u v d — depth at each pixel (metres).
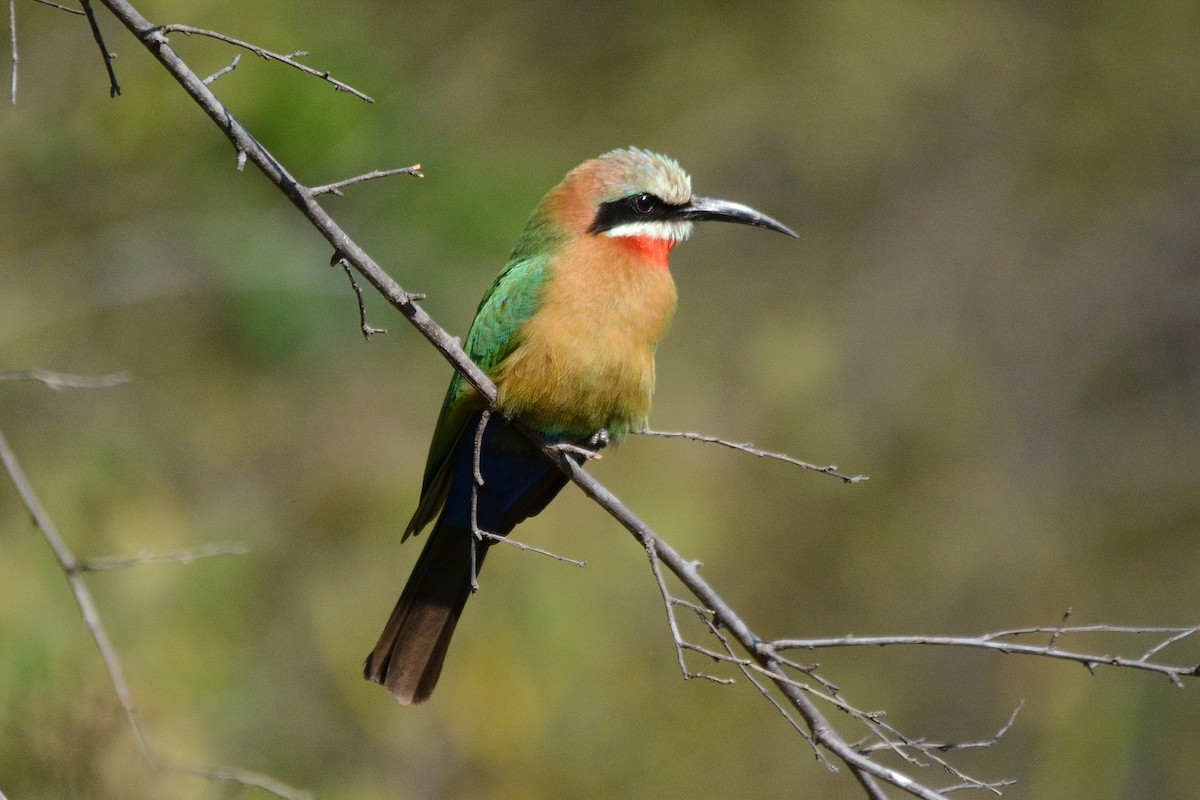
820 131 17.83
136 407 12.61
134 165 12.66
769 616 16.33
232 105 11.77
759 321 17.72
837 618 16.48
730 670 14.21
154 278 12.48
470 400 7.65
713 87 17.19
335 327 12.33
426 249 12.44
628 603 13.88
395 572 12.66
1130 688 15.72
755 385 17.34
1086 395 18.02
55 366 12.71
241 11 12.11
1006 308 18.31
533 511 8.22
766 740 14.19
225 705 11.16
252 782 6.83
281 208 12.51
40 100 12.52
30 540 11.06
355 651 12.27
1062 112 18.62
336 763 11.86
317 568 12.56
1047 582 17.03
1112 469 17.73
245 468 12.71
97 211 12.68
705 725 13.99
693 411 16.86
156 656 10.98
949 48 18.06
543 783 12.52
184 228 12.54
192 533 12.07
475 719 12.23
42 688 9.32
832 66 17.78
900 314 18.06
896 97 18.12
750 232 17.97
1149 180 18.56
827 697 5.88
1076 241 18.61
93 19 5.73
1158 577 17.23
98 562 6.59
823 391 17.58
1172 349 18.14
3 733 9.02
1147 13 18.52
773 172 18.06
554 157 15.49
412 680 7.70
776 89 17.62
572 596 13.27
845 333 17.91
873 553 16.86
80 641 10.32
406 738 12.09
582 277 7.73
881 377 17.83
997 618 16.84
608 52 16.56
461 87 14.69
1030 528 17.28
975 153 18.56
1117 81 18.56
